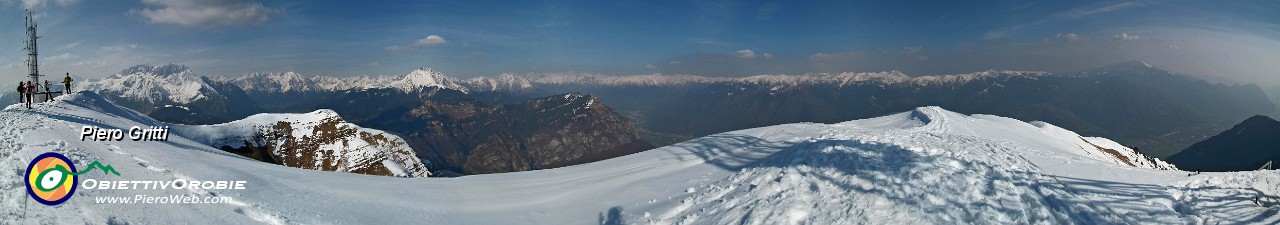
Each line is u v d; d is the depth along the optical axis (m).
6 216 15.16
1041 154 34.44
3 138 23.95
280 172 24.97
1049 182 22.50
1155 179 23.62
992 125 52.47
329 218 18.83
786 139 39.66
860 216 17.25
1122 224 16.97
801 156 26.05
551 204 23.48
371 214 20.14
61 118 35.50
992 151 32.00
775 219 17.86
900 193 18.61
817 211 18.17
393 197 22.78
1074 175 25.66
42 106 40.94
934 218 16.50
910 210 17.16
